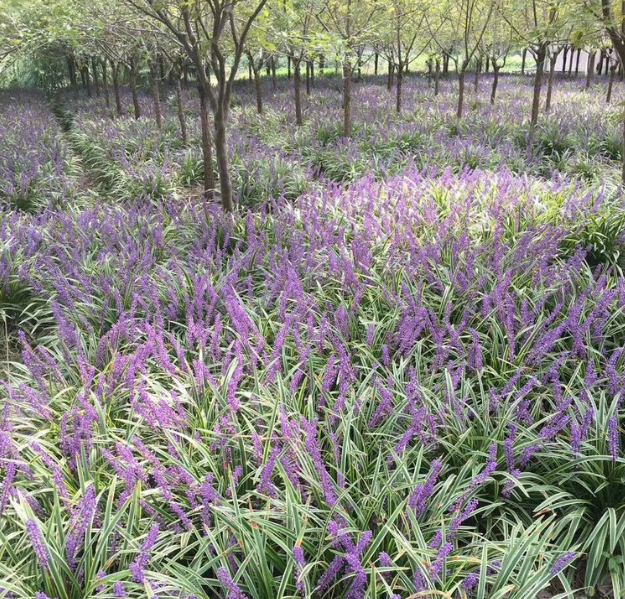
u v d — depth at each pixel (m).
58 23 8.73
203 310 5.20
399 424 3.62
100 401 3.65
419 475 3.18
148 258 5.89
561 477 3.35
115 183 10.99
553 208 6.67
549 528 2.88
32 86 34.38
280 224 6.55
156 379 4.21
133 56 15.48
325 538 2.70
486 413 3.49
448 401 3.54
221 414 3.49
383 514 2.75
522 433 3.41
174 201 9.62
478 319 4.76
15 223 7.18
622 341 4.63
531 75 33.91
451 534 2.74
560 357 3.97
